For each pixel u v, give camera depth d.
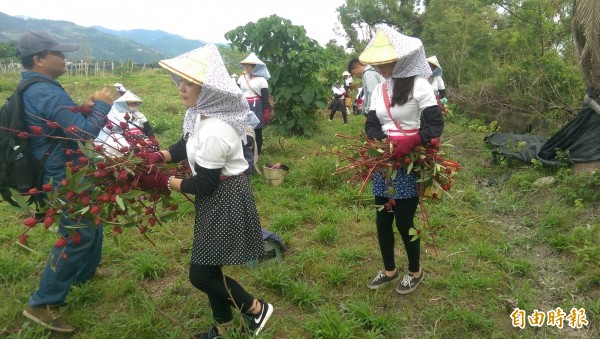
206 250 2.50
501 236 4.33
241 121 2.40
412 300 3.31
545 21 8.81
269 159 7.00
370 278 3.58
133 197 2.38
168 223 4.61
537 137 7.08
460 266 3.68
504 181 5.93
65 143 2.86
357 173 3.19
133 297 3.36
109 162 2.37
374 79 5.59
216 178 2.38
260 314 2.79
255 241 2.61
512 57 10.76
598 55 5.27
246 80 6.44
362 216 4.71
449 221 4.56
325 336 2.85
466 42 12.75
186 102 2.42
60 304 3.08
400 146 2.78
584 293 3.38
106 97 2.92
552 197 5.09
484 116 9.62
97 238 3.45
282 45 8.62
